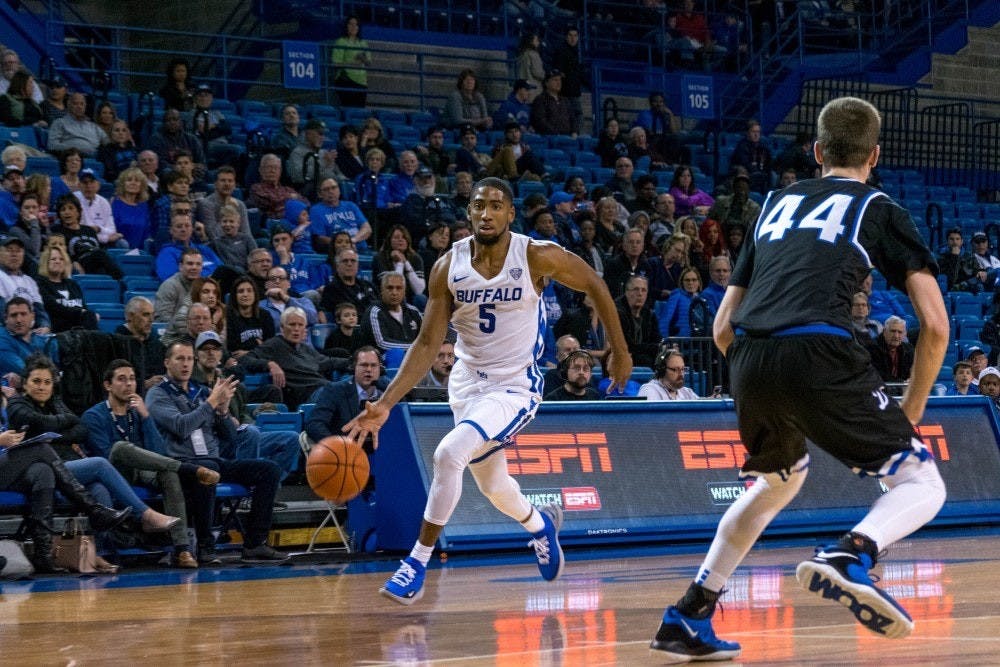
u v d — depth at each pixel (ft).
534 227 78.74
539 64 108.06
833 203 20.80
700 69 120.67
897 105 130.00
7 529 49.98
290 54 95.96
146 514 46.57
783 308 20.21
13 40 92.58
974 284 97.81
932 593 31.53
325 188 76.69
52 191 69.62
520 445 50.75
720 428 56.80
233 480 48.49
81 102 78.48
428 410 49.65
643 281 70.08
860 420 19.80
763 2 125.29
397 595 29.99
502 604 31.71
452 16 112.68
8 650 24.32
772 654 21.15
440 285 31.17
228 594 36.42
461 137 93.15
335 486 32.37
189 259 61.21
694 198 96.63
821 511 57.47
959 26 132.26
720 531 20.95
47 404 48.16
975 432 64.44
